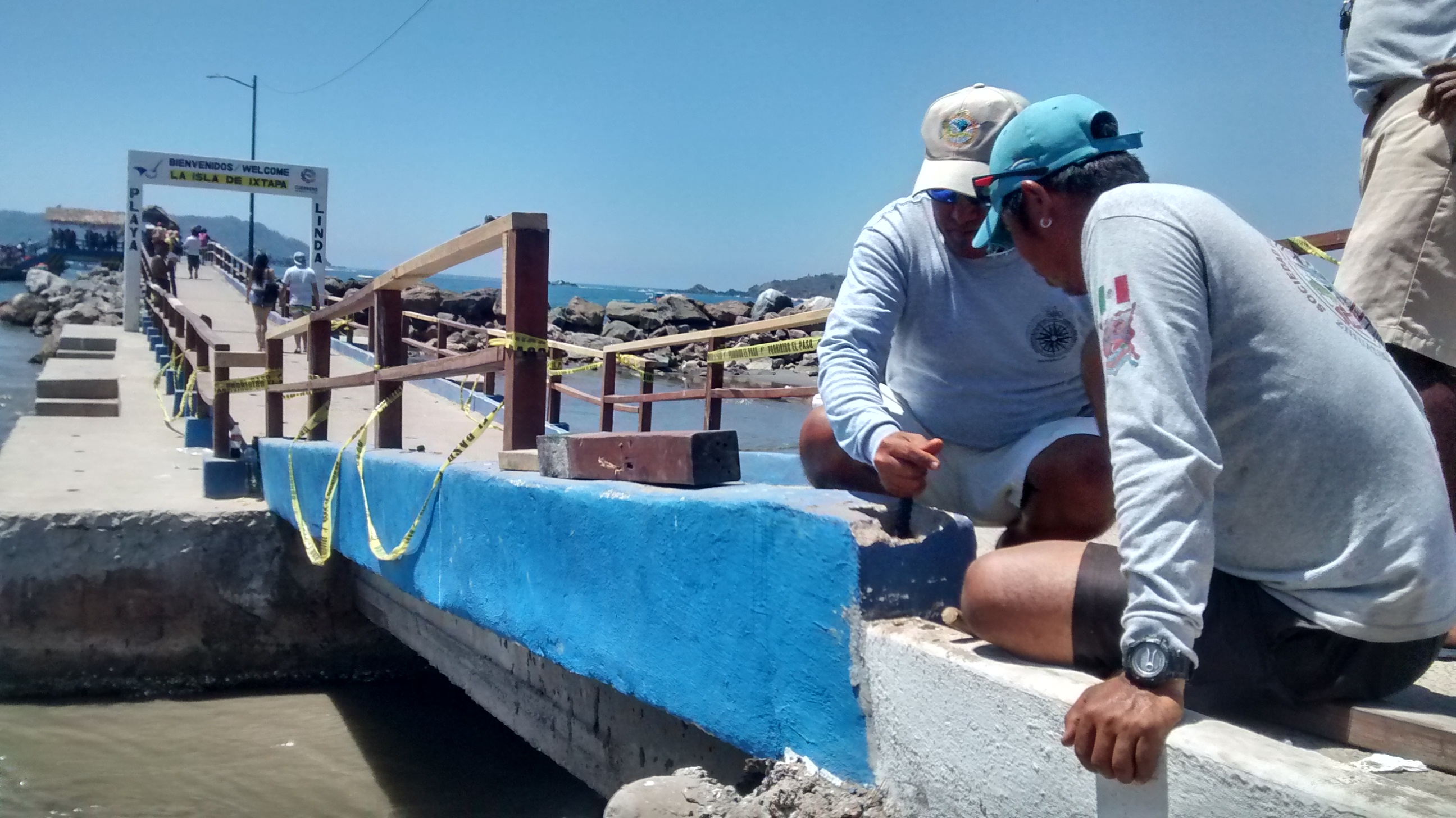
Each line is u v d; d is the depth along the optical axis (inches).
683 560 116.3
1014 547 89.4
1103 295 73.1
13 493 285.6
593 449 142.0
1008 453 114.7
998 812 81.0
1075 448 107.8
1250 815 64.3
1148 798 69.7
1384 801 59.6
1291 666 75.9
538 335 171.3
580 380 888.3
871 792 94.3
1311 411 71.2
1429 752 67.4
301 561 276.4
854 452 105.0
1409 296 115.0
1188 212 72.8
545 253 171.5
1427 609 71.3
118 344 800.3
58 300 1700.3
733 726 109.5
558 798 207.8
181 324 470.0
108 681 263.3
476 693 200.7
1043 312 112.3
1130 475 68.1
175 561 267.7
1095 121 84.4
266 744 235.5
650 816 97.6
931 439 109.7
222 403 304.8
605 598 129.7
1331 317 73.5
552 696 170.2
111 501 279.9
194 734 240.5
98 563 263.1
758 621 106.6
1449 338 113.9
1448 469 111.6
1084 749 68.2
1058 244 85.4
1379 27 123.5
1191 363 69.4
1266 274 72.4
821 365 112.7
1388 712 71.4
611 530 128.3
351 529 215.6
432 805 204.7
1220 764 65.8
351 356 688.4
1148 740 65.9
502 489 152.7
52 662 260.4
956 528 102.2
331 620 277.7
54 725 244.1
